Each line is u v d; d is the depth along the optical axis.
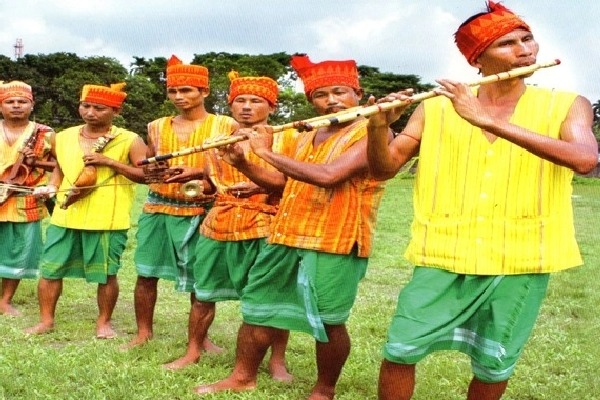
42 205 7.52
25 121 7.43
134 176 6.43
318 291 4.68
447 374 5.59
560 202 3.77
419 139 4.00
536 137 3.52
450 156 3.84
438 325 3.78
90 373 5.27
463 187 3.79
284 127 4.50
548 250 3.75
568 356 6.17
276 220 4.87
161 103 51.41
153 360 5.70
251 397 4.95
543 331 6.99
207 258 5.53
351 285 4.73
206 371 5.48
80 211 6.52
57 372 5.32
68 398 4.84
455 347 3.92
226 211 5.43
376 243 13.22
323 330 4.65
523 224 3.74
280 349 5.53
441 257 3.82
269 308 4.94
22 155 7.29
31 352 5.78
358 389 5.27
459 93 3.57
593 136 3.69
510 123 3.62
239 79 5.55
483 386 3.96
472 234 3.77
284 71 54.16
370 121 3.80
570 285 9.45
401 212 19.11
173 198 6.06
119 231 6.66
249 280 5.02
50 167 7.43
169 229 6.07
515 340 3.81
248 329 5.04
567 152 3.50
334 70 4.76
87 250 6.59
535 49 3.85
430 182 3.89
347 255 4.66
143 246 6.23
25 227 7.39
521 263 3.73
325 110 4.80
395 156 3.99
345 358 4.91
